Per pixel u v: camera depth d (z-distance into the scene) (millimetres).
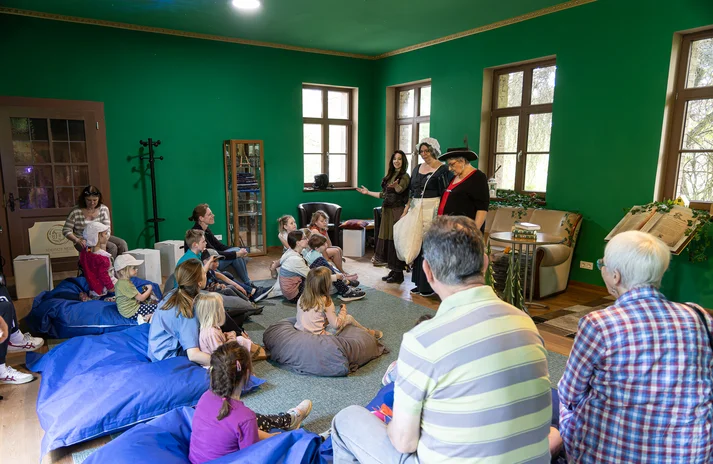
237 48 6578
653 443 1360
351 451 1545
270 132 7008
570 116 5160
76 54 5559
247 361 1904
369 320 4070
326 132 7668
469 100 6223
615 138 4789
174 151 6320
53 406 2385
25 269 4594
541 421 1203
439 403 1171
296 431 1856
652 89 4465
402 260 5137
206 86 6422
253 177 6773
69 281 4195
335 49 7207
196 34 6219
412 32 6168
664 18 4316
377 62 7703
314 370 3016
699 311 1384
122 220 6078
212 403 1849
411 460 1329
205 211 4609
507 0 4855
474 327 1164
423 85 7164
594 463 1438
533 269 4398
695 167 4414
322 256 4777
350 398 2771
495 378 1135
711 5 4020
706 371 1353
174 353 2826
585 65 4953
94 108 5727
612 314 1373
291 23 5699
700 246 4090
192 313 2785
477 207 4254
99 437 2379
